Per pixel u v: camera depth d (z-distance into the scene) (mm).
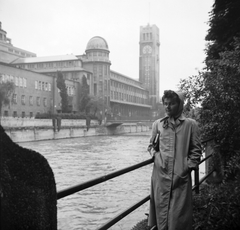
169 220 2699
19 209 1233
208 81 4973
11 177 1230
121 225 10227
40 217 1309
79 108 95312
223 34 10797
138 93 156000
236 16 10367
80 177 23469
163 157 2816
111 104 118062
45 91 83312
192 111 5449
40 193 1328
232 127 4711
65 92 81688
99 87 107812
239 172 3867
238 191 3500
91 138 75188
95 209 14766
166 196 2754
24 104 73438
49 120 68500
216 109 4859
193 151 2869
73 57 103562
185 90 5227
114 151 42156
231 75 4797
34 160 1331
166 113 2965
